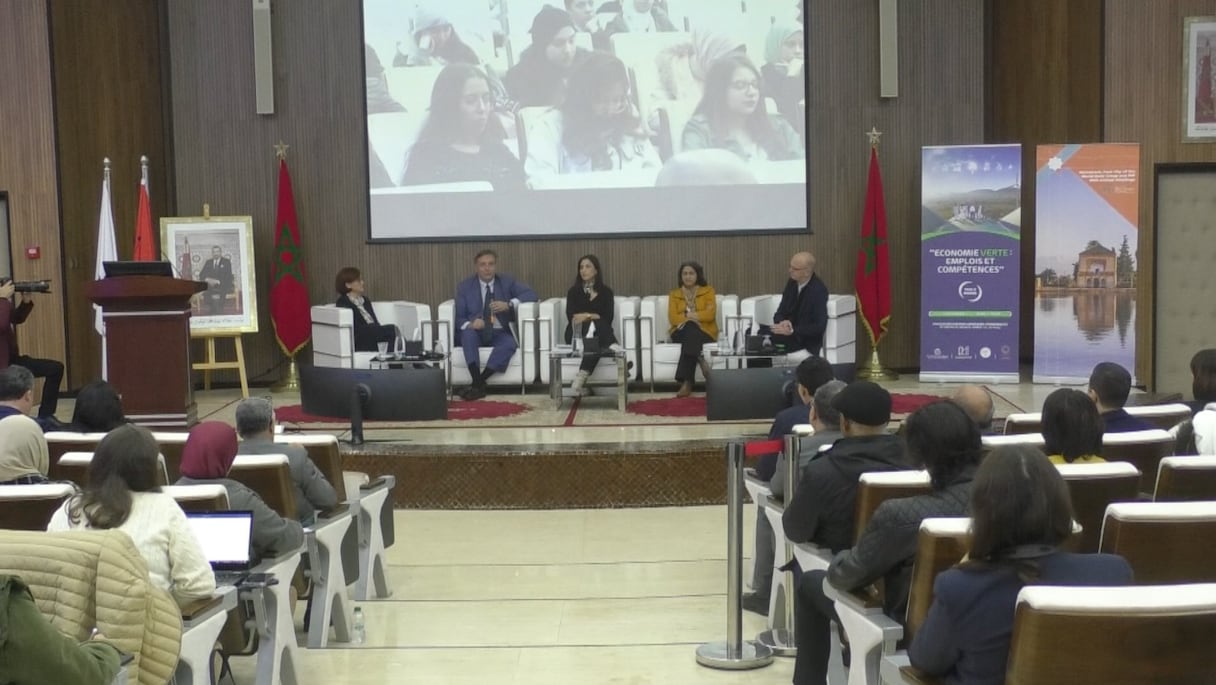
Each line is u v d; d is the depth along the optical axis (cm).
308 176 1127
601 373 1001
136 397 805
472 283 1045
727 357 902
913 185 1113
